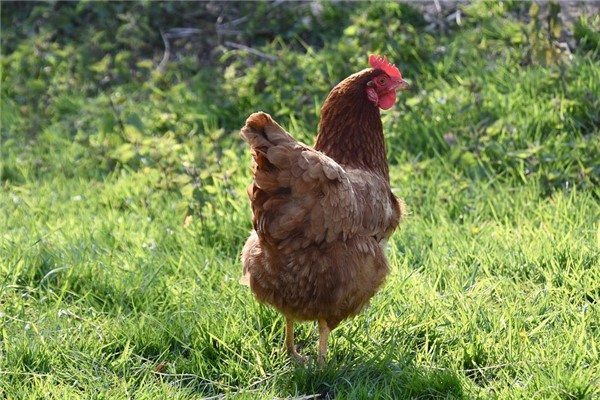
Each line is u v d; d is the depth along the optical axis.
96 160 11.76
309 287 6.82
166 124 12.12
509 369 7.09
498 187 10.18
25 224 9.92
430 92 11.96
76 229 9.70
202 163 10.61
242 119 12.27
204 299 8.10
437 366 7.16
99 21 14.69
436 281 8.32
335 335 7.73
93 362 7.20
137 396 6.76
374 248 7.10
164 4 14.66
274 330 7.87
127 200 10.46
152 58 14.13
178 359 7.35
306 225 6.55
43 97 13.20
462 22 13.48
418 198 10.02
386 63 7.71
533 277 8.39
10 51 14.51
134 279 8.48
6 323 7.73
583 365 6.93
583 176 10.07
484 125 11.18
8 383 6.88
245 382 7.16
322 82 12.32
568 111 11.21
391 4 13.66
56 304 8.02
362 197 6.97
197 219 9.71
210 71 13.35
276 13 14.22
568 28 12.82
